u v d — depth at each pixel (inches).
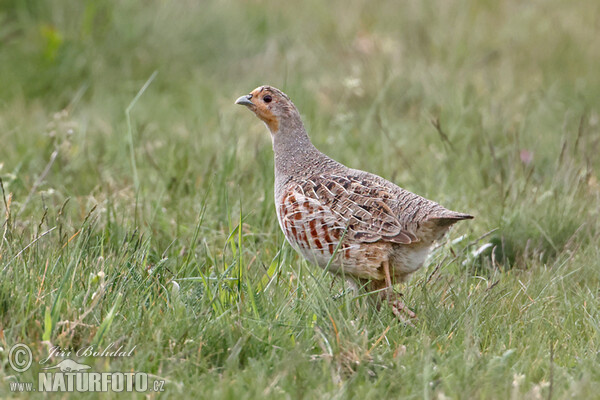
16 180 572.4
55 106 800.3
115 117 766.5
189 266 450.0
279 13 998.4
